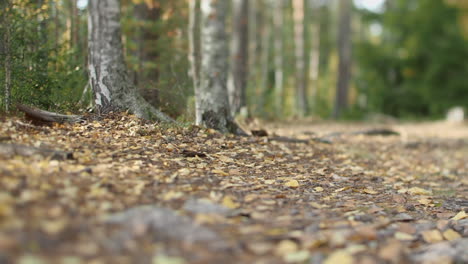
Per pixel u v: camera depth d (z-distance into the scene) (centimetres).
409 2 3272
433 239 334
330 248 288
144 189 351
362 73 3328
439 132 1612
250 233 292
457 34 3056
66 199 279
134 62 876
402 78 3250
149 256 232
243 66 1435
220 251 252
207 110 740
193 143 591
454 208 472
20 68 584
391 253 273
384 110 3253
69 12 892
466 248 300
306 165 628
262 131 802
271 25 2903
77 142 471
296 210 373
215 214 312
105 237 242
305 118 1908
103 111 619
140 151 487
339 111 2628
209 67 753
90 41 643
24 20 595
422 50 3086
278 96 1998
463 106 2995
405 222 390
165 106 802
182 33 1041
